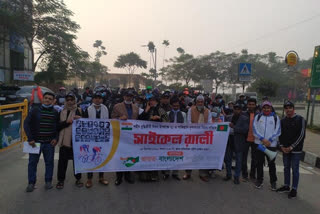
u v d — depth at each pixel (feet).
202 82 62.28
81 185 15.02
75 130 14.89
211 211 12.54
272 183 15.66
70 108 14.98
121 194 14.17
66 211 11.98
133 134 15.90
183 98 29.76
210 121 17.49
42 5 87.56
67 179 16.26
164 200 13.57
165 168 16.53
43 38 92.68
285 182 15.40
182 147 16.70
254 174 17.51
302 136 14.48
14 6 82.23
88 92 39.34
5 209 11.98
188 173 17.16
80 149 15.01
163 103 17.61
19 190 14.19
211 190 15.30
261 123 15.74
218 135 17.08
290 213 12.67
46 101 14.06
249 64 33.71
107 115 16.05
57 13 93.04
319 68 34.58
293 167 14.74
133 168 15.94
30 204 12.57
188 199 13.84
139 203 13.09
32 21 87.04
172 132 16.48
